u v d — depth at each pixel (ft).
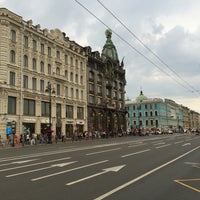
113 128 280.10
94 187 30.63
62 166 46.75
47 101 187.11
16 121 158.92
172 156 62.59
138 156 62.85
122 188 30.17
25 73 167.94
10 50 158.61
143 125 457.68
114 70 293.23
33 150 89.61
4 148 112.88
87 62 243.60
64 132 202.49
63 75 204.03
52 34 197.06
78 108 226.17
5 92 152.15
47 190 29.22
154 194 27.58
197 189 29.73
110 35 300.81
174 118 528.22
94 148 89.66
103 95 268.21
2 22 154.71
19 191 28.84
